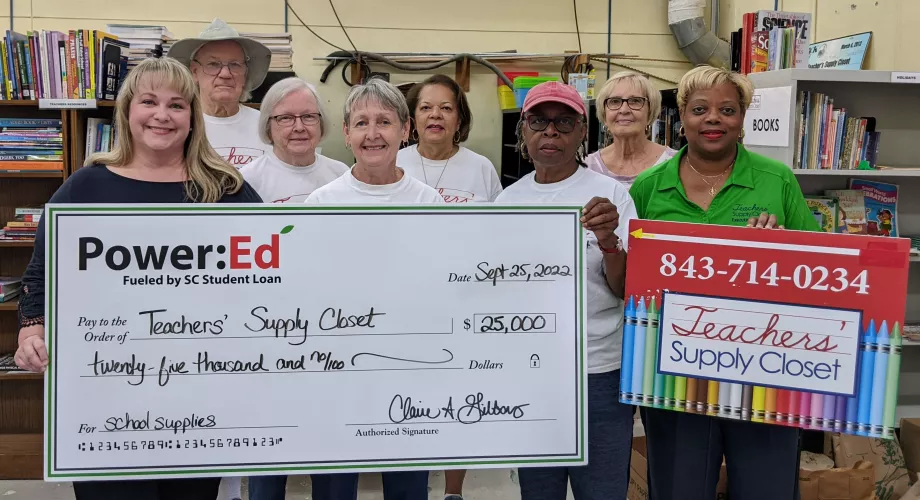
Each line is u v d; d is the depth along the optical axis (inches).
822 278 61.7
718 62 191.5
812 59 161.0
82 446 60.4
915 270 133.9
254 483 79.4
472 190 109.0
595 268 71.2
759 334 63.2
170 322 61.4
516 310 64.2
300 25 184.5
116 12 176.1
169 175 65.6
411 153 110.3
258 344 62.2
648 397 65.8
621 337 72.3
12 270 138.3
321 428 62.6
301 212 62.5
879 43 141.9
